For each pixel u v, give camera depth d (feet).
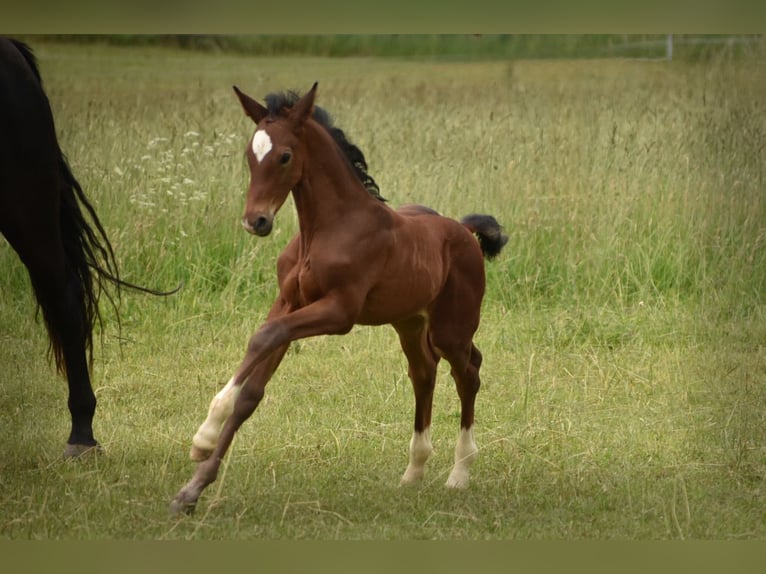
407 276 25.26
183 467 28.25
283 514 23.90
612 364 38.09
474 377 27.71
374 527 23.98
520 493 26.81
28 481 26.91
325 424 32.32
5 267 43.78
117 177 46.24
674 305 43.93
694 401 34.96
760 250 45.75
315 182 24.20
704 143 49.65
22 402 34.63
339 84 74.49
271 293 44.65
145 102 62.08
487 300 44.73
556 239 46.42
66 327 29.55
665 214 46.88
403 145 52.31
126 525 23.81
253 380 23.72
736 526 24.57
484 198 47.50
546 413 33.53
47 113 28.55
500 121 55.01
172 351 39.70
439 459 29.78
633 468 28.76
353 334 41.63
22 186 27.84
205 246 45.16
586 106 58.34
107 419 32.83
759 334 41.14
